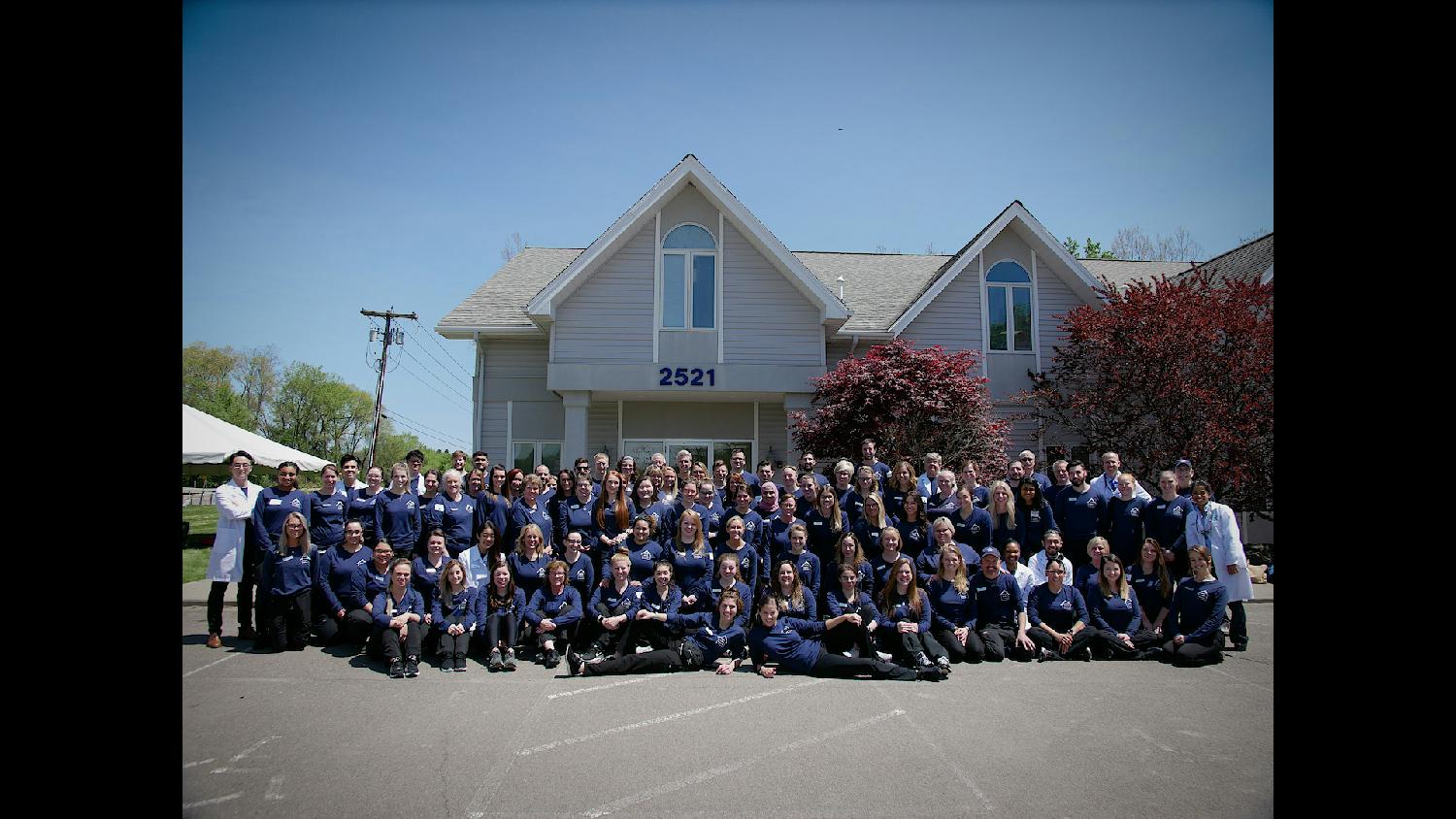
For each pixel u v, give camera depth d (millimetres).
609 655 8242
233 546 8969
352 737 6016
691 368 15734
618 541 9281
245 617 9109
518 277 19406
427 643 8422
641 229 16250
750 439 17375
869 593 8523
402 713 6590
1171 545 9336
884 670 7711
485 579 8609
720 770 5434
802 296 16328
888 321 17562
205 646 8828
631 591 8414
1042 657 8461
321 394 54469
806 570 8734
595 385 15602
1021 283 17688
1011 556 8914
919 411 13570
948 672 7809
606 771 5398
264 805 4836
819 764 5539
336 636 8719
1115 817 4742
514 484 10562
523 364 17328
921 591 8336
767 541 9273
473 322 16891
